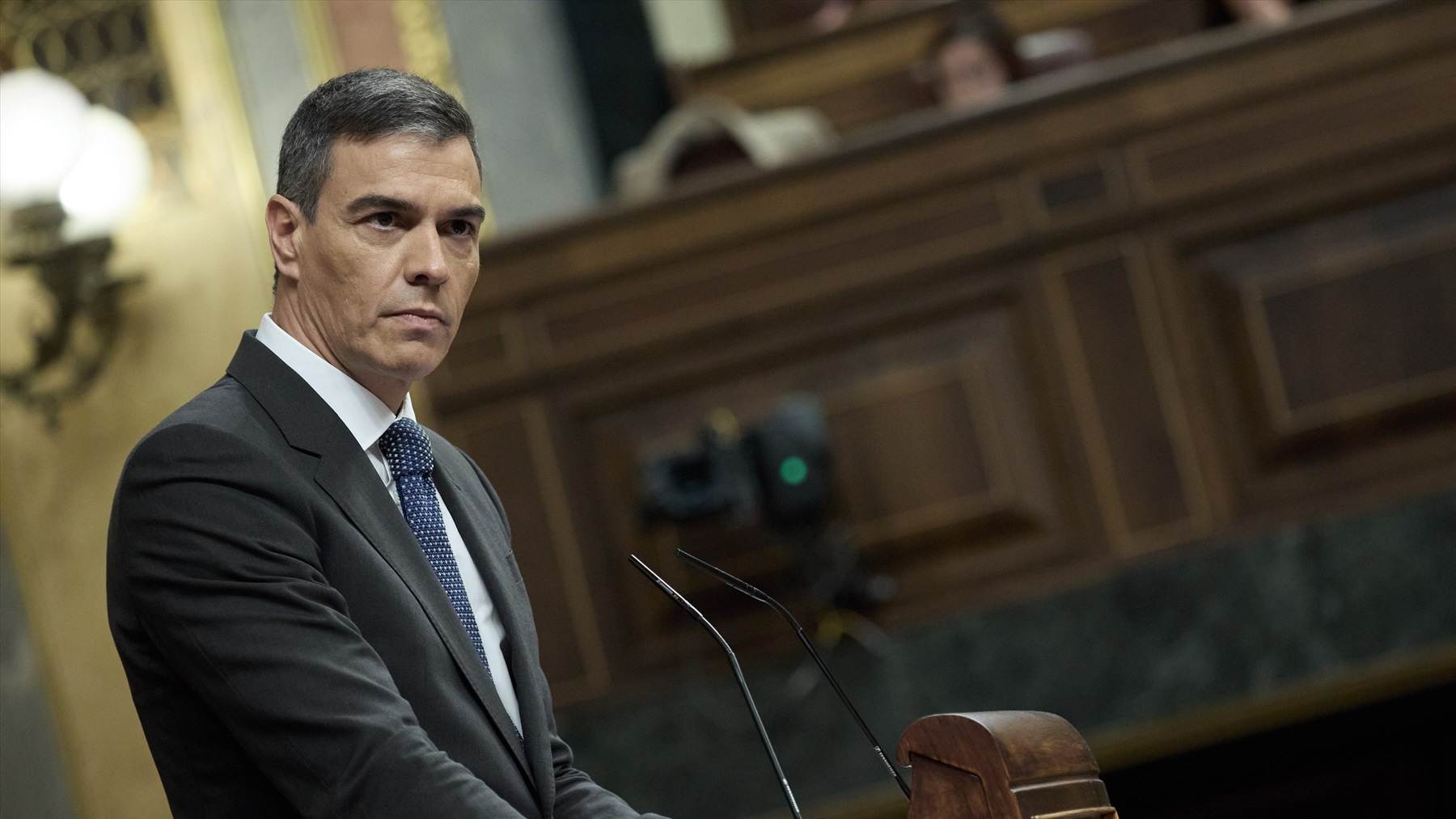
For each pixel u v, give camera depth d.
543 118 21.38
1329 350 14.86
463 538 6.34
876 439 14.97
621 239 15.16
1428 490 14.66
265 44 15.84
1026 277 15.01
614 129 22.00
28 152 13.58
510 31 21.25
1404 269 14.87
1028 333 14.98
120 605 5.58
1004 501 14.80
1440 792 15.67
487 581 6.28
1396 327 14.85
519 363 15.10
